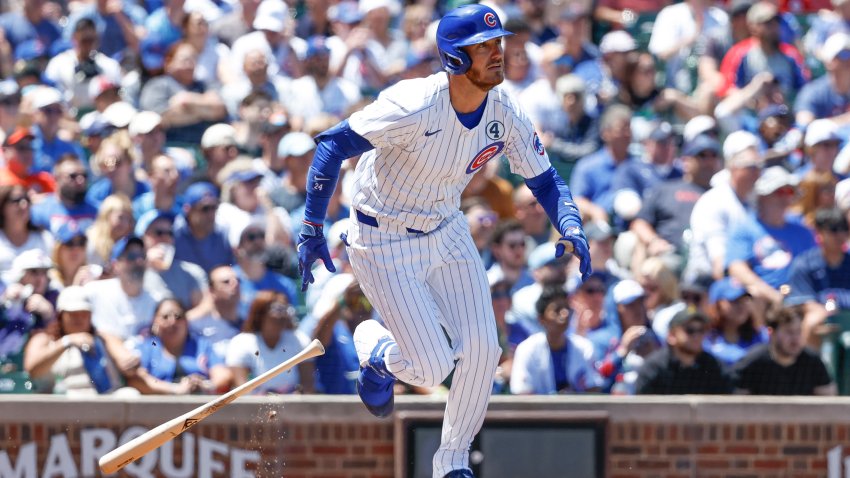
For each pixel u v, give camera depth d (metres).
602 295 25.62
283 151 28.86
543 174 14.77
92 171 30.05
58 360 22.78
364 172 14.66
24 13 36.25
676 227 29.77
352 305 24.28
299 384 23.75
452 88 13.61
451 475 15.25
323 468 23.08
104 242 26.19
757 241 28.52
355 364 24.23
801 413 23.73
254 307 23.62
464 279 14.90
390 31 38.47
